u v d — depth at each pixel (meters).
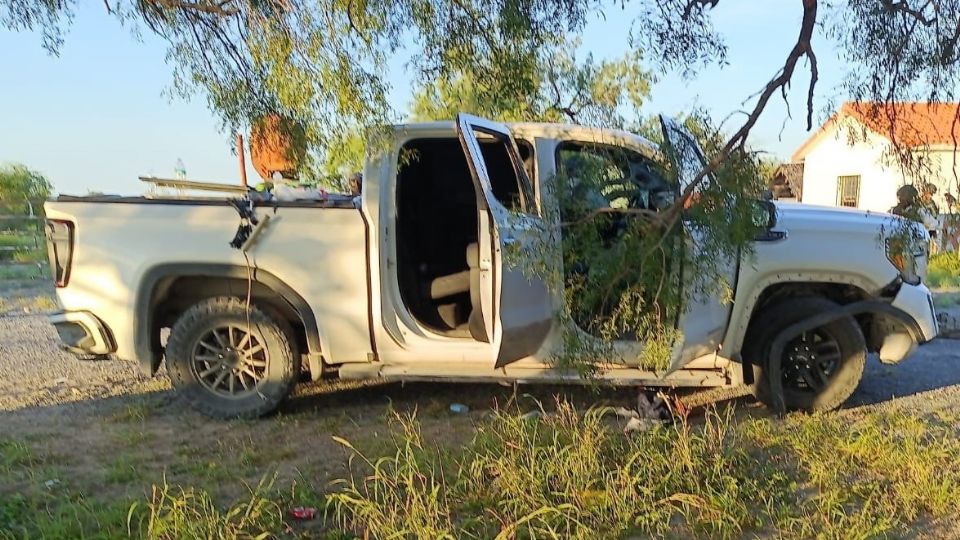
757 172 3.78
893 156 4.17
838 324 5.65
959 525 3.90
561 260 4.41
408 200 5.77
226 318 5.54
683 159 3.99
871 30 3.97
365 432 5.33
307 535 3.72
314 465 4.68
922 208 4.18
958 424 5.51
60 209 5.54
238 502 4.04
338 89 4.79
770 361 5.59
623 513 3.85
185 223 5.49
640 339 4.62
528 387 6.48
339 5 4.74
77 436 5.25
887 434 5.09
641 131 4.57
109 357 5.79
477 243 5.34
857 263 5.54
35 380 6.79
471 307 5.64
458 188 5.89
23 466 4.65
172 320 5.96
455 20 5.08
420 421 5.58
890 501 4.13
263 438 5.21
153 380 6.76
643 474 4.20
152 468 4.61
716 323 5.36
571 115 5.64
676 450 4.40
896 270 5.58
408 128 5.38
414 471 4.07
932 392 6.45
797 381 5.81
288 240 5.46
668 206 4.11
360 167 5.55
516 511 3.82
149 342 5.59
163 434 5.30
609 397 6.20
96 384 6.63
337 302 5.46
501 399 6.14
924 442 5.05
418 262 5.86
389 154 5.36
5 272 16.22
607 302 4.31
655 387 5.79
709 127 3.85
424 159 5.82
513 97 5.51
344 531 3.74
